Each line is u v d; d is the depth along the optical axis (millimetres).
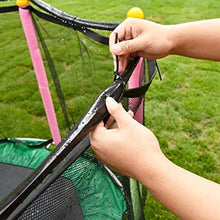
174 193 470
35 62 1251
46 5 1021
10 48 1866
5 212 449
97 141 517
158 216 1512
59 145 486
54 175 491
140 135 504
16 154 1546
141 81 886
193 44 801
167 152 1910
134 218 1126
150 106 2379
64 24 1042
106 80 1029
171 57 3162
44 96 1356
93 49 1033
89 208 900
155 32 765
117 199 1084
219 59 818
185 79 2752
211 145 1972
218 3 5016
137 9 848
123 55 726
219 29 784
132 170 509
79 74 1193
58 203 692
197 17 4391
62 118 1869
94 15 4609
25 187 465
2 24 1624
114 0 5348
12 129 1744
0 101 1819
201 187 468
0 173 1408
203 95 2514
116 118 516
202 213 445
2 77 1891
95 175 942
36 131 1783
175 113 2289
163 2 5152
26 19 1120
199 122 2191
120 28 772
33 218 610
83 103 1251
